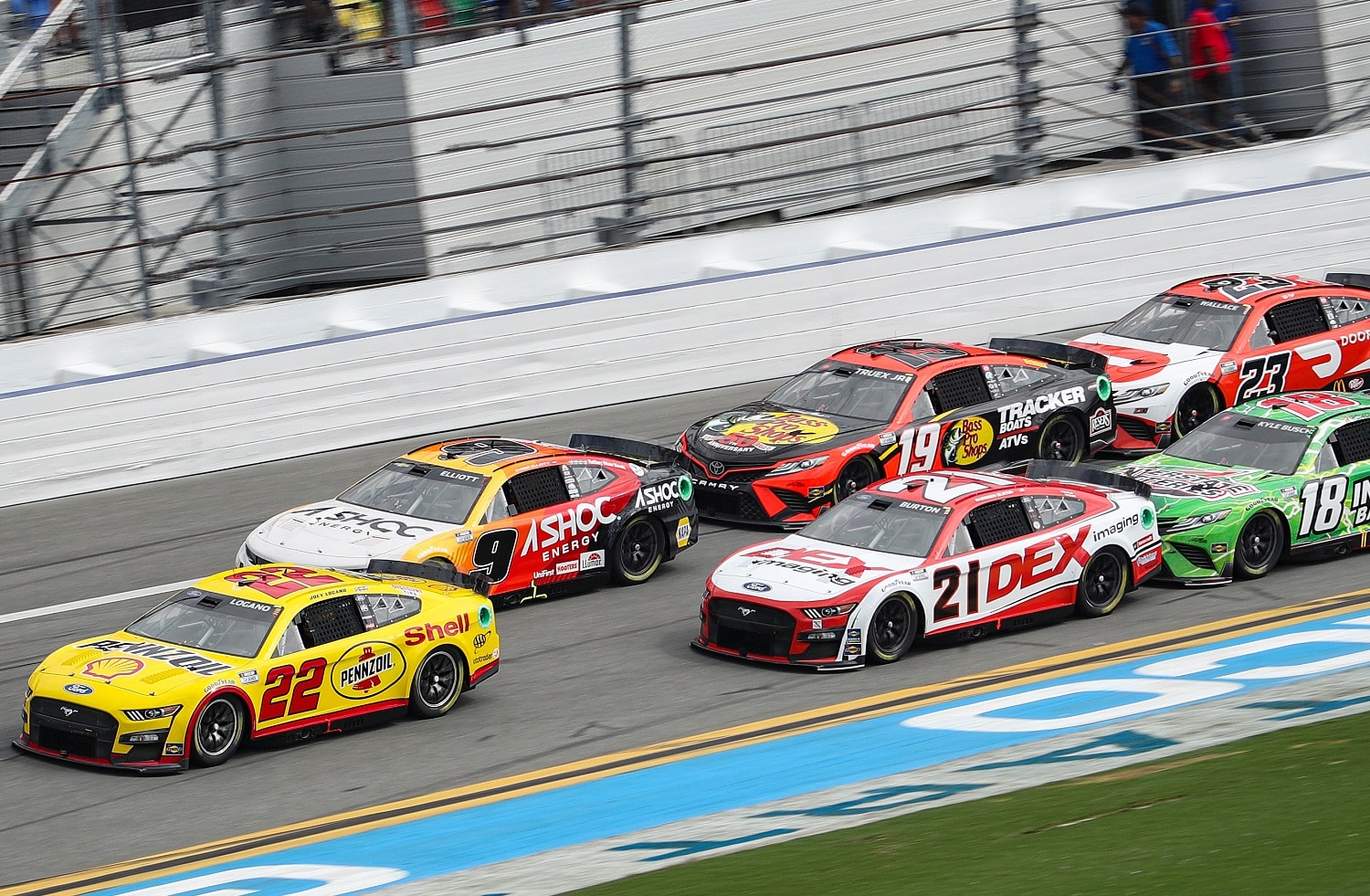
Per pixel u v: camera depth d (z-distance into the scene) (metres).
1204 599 48.50
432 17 78.00
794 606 42.91
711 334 73.88
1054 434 60.47
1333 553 52.06
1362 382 66.56
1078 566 46.81
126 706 35.78
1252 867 22.98
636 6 77.38
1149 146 87.38
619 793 33.72
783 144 81.75
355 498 50.56
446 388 68.69
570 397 71.31
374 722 39.75
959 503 46.12
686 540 53.19
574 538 50.09
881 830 27.62
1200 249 82.94
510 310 69.69
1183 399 62.62
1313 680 38.34
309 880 28.70
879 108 86.56
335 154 76.81
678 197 82.38
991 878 23.67
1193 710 36.47
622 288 75.12
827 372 60.72
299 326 69.88
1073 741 34.59
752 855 26.80
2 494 61.00
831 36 86.38
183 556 54.78
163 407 63.47
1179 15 90.75
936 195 87.81
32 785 35.44
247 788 35.16
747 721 39.09
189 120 75.06
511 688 42.59
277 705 37.66
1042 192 83.38
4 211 69.62
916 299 77.62
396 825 32.31
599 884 26.28
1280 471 51.81
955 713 38.31
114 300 72.69
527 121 79.62
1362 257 86.31
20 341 65.44
